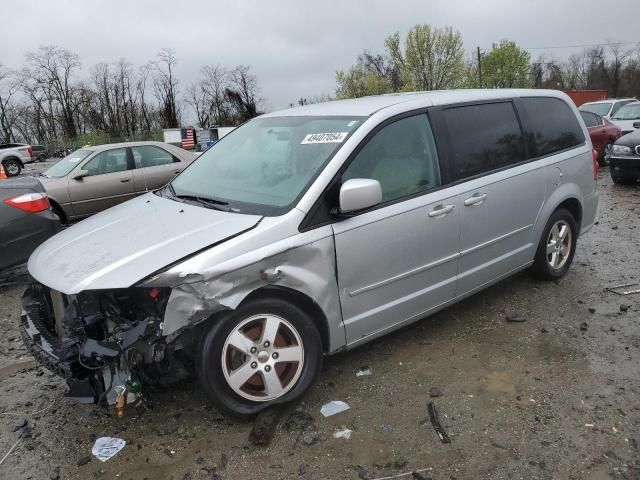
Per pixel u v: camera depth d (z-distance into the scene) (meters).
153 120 76.38
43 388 3.77
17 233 5.78
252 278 2.98
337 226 3.29
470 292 4.26
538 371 3.68
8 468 2.94
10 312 5.36
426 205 3.71
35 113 74.81
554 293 4.99
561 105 5.14
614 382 3.52
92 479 2.83
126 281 2.77
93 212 9.62
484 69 48.28
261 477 2.79
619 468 2.75
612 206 9.12
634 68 70.38
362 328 3.54
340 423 3.19
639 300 4.81
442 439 3.02
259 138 4.07
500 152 4.35
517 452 2.90
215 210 3.37
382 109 3.74
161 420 3.28
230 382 3.08
